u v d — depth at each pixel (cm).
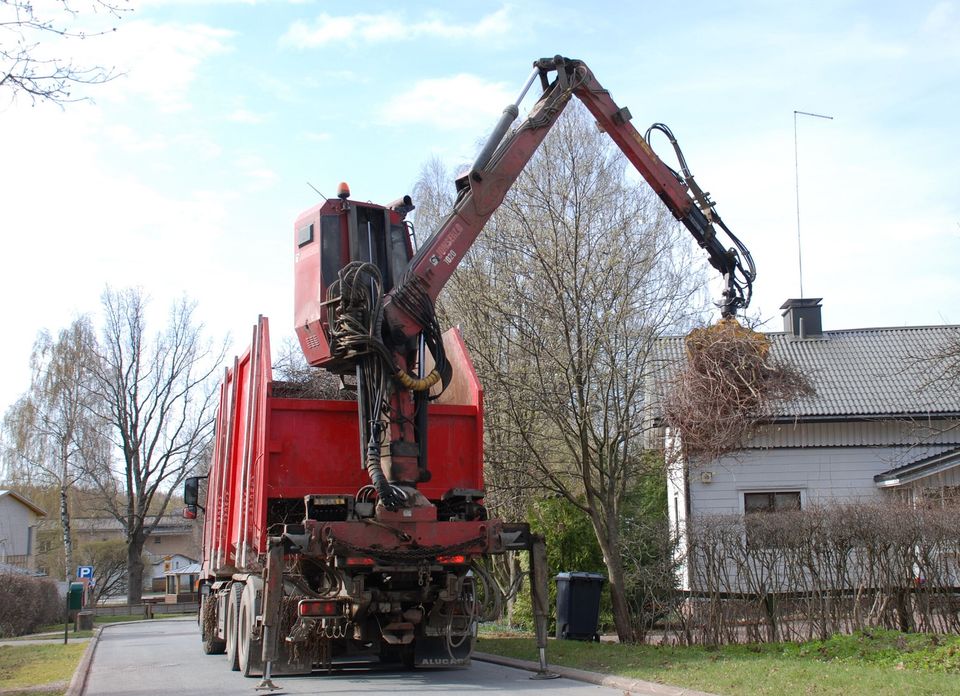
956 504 1330
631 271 1438
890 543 1293
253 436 1054
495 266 1516
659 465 1445
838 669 923
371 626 998
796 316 2547
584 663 1081
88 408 4478
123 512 5166
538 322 1438
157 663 1334
